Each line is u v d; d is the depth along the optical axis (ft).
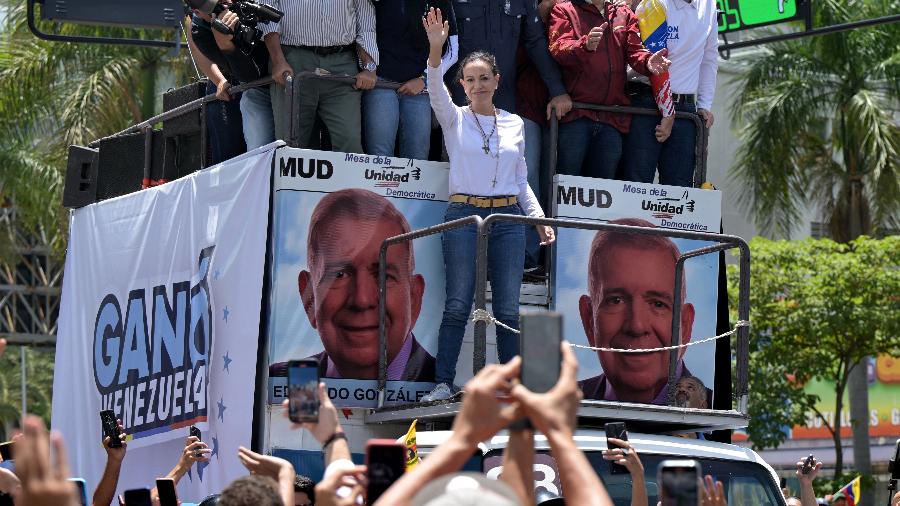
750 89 136.05
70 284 47.57
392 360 37.45
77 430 45.57
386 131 40.63
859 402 139.03
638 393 39.52
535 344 16.06
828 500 55.36
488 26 42.34
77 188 47.96
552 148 41.57
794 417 130.00
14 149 127.95
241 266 37.52
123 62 116.37
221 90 41.55
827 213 141.59
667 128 43.06
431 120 42.06
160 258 41.91
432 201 38.34
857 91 134.21
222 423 37.45
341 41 39.91
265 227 36.76
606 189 40.68
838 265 125.49
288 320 36.27
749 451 36.65
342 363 36.73
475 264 37.65
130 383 42.65
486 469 32.60
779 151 133.39
